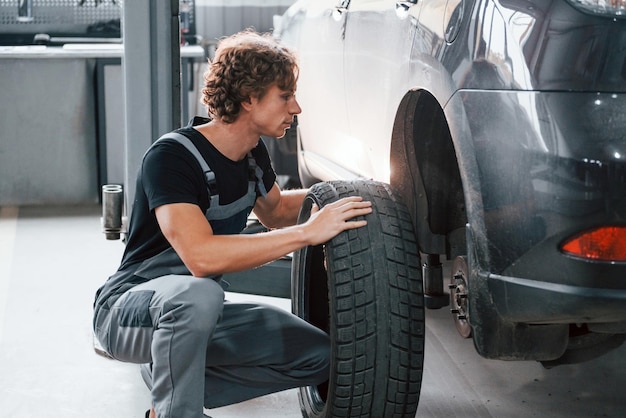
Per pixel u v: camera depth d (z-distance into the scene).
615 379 2.88
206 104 2.21
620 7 1.84
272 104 2.17
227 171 2.23
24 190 5.21
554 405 2.69
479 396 2.75
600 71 1.84
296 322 2.32
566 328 2.12
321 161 3.50
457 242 2.58
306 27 3.60
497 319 2.05
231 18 6.40
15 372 2.94
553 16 1.88
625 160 1.82
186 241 2.11
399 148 2.53
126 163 3.41
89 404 2.72
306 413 2.51
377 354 2.16
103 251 4.34
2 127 5.11
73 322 3.39
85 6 5.48
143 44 3.30
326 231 2.14
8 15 5.44
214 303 2.12
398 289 2.17
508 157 1.93
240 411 2.69
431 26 2.24
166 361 2.12
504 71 1.94
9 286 3.80
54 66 5.08
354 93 2.91
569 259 1.88
